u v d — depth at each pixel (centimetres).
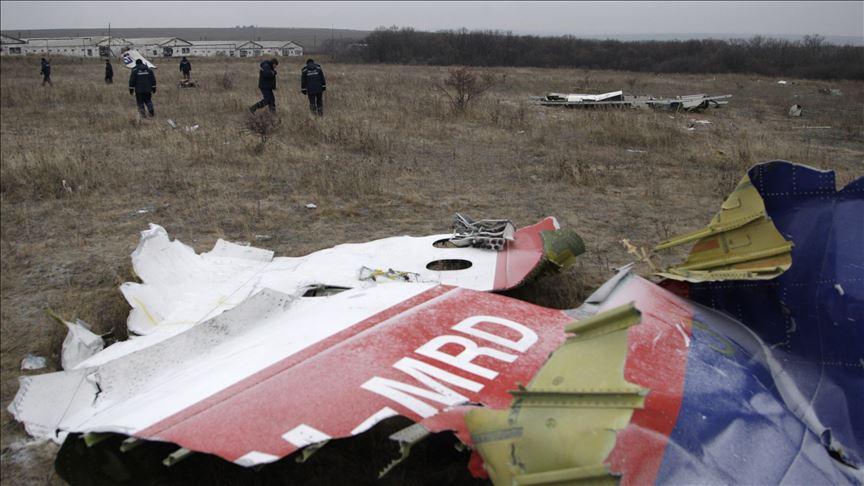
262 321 387
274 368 299
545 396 211
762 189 369
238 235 691
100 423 272
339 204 798
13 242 669
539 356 304
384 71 3531
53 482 327
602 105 1862
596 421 198
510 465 207
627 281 381
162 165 973
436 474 315
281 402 265
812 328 344
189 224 723
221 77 2588
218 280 504
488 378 285
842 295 336
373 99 1775
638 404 196
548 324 337
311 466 321
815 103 2144
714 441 243
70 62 4459
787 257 355
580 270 585
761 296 362
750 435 257
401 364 294
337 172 915
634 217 759
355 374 285
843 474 272
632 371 270
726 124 1548
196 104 1689
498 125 1412
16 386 411
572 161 1039
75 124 1367
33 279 578
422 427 228
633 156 1103
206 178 906
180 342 362
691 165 1041
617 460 208
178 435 243
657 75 3775
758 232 368
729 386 283
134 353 350
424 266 494
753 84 3081
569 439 198
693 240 393
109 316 492
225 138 1155
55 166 901
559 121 1452
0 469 338
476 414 227
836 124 1570
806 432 281
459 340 316
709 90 2680
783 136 1384
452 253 515
